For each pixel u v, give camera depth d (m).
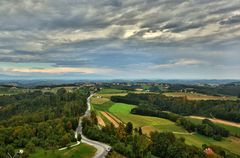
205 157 169.50
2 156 121.31
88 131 181.25
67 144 148.50
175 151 171.00
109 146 158.12
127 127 196.00
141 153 161.75
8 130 158.00
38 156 125.75
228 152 186.12
